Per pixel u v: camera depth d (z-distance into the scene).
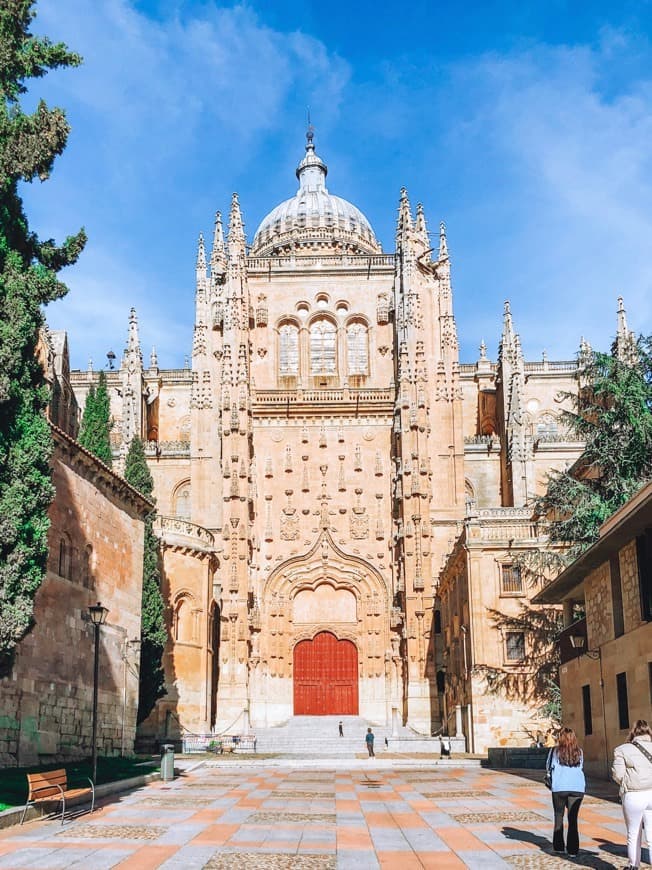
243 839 18.77
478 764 44.50
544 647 50.88
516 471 76.25
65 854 17.08
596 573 34.75
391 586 75.75
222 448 75.38
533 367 92.88
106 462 54.06
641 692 29.11
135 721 45.81
